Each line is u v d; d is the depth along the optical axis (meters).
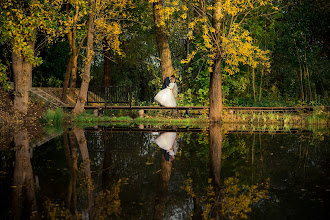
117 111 16.41
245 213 3.37
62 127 11.88
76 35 17.44
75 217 3.24
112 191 4.14
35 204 3.61
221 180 4.66
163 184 4.47
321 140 8.54
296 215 3.26
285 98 17.81
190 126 12.41
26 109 13.41
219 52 12.11
